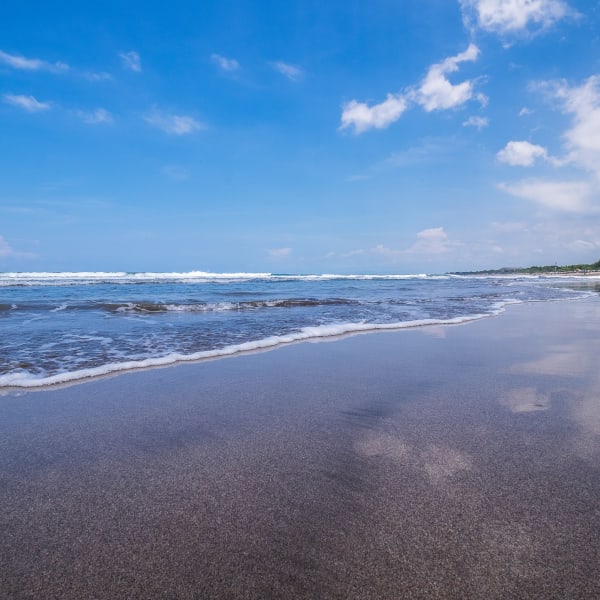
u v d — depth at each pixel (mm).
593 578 1632
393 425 3451
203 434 3273
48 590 1586
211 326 9625
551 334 8547
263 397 4262
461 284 38625
